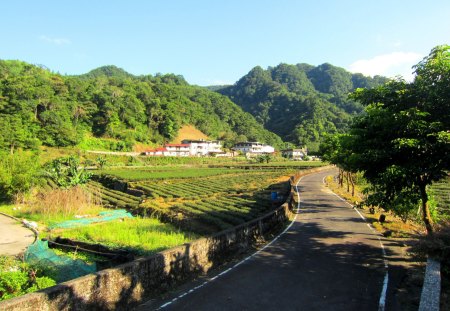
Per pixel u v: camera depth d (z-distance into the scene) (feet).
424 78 39.42
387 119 39.91
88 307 25.18
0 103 323.57
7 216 110.32
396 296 31.55
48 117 339.57
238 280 35.70
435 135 36.19
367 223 70.54
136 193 160.66
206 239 39.81
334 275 37.52
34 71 469.16
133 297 28.84
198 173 243.40
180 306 28.94
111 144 388.37
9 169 129.29
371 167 44.34
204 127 572.10
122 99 467.52
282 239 56.13
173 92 609.01
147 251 60.13
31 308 21.58
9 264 52.03
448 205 100.83
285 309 28.55
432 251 32.09
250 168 305.73
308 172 253.85
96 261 57.82
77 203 113.29
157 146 454.40
